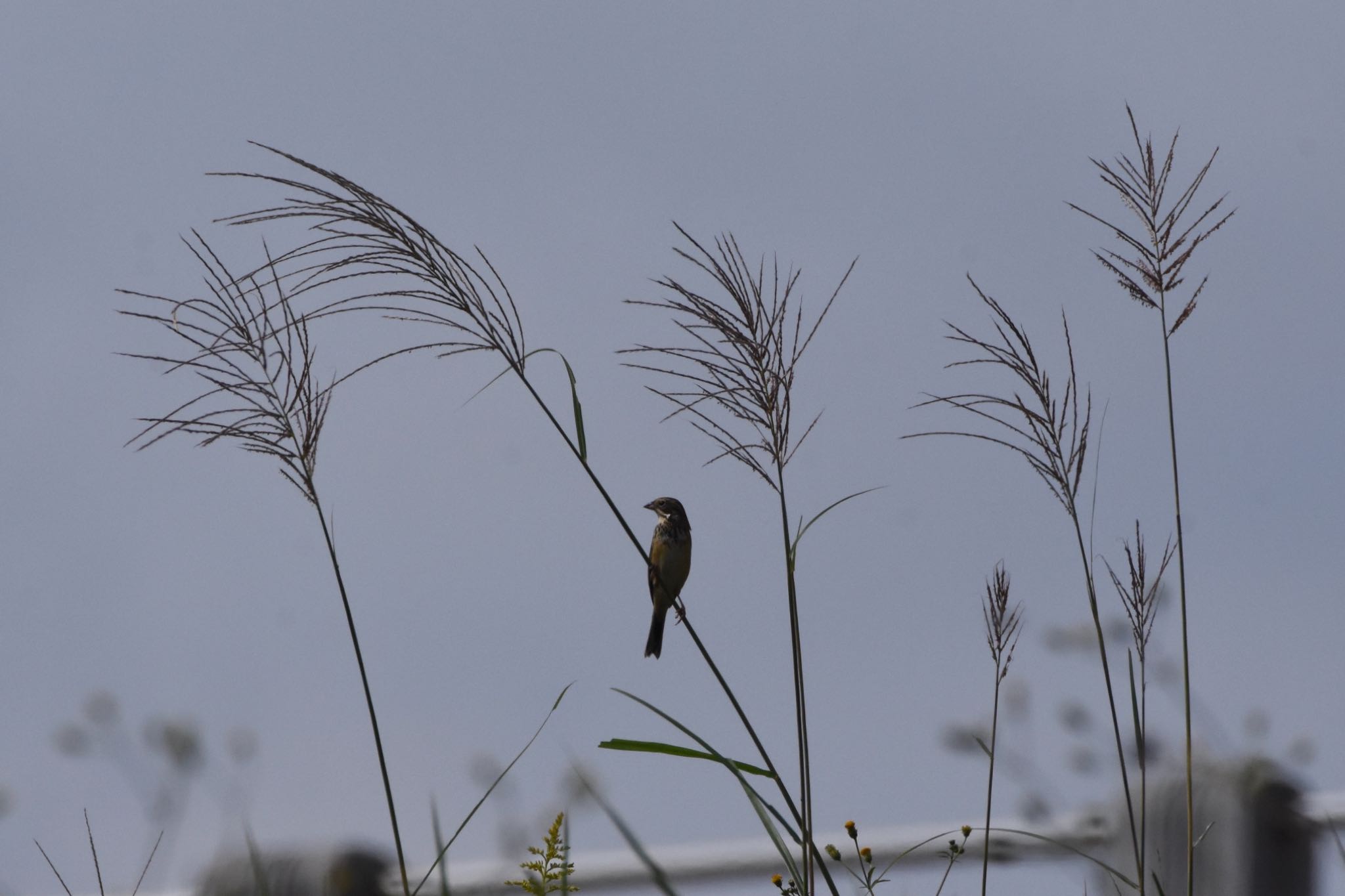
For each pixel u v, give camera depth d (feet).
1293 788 21.74
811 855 20.57
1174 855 22.27
